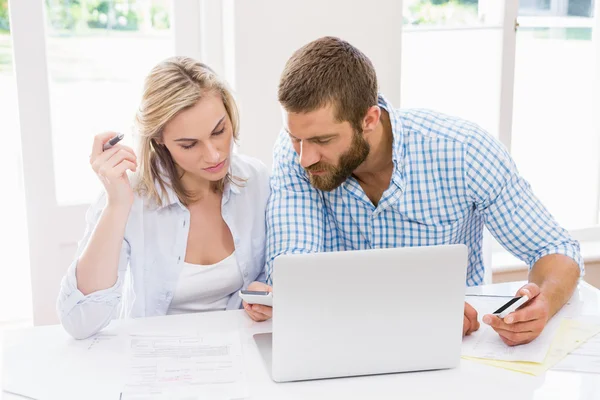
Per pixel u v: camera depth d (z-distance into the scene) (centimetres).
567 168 315
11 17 231
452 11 281
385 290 135
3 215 347
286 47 251
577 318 160
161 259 175
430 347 139
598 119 314
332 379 137
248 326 158
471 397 130
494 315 145
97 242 153
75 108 248
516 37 295
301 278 131
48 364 141
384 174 172
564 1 300
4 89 341
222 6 253
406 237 177
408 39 278
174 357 143
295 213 174
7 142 345
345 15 255
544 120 308
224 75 258
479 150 167
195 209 177
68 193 252
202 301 181
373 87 155
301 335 134
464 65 283
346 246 184
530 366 141
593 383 135
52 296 254
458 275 137
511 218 170
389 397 131
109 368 139
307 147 154
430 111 177
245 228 182
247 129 253
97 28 246
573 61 306
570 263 166
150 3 251
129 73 253
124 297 184
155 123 156
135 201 172
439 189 171
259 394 131
